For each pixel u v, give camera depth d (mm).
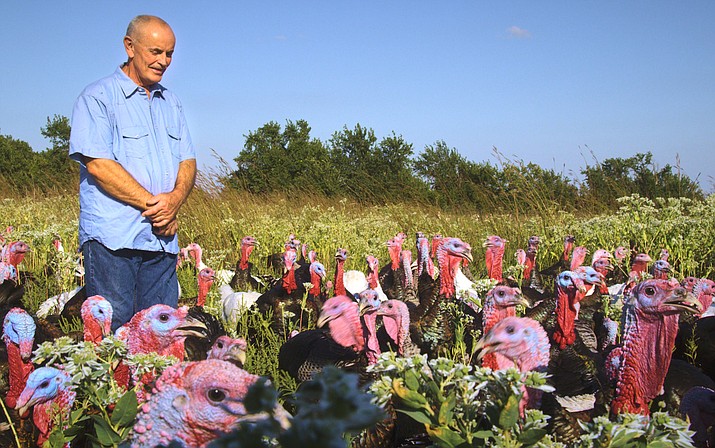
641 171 16406
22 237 10617
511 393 2904
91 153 5188
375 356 4988
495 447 2887
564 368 4676
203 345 5699
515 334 3875
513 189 15109
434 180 21812
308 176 26359
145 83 5477
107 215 5316
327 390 1686
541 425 2977
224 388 2674
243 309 7152
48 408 3713
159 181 5527
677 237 9438
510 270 9102
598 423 2914
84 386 3471
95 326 4812
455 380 3061
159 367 3699
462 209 17719
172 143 5703
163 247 5602
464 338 5879
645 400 4102
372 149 29734
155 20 5348
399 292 8883
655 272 7500
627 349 4121
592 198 15367
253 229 12703
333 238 11891
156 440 2752
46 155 30266
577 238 11297
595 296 7379
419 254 9523
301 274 8688
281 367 5566
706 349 5449
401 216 15938
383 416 1711
